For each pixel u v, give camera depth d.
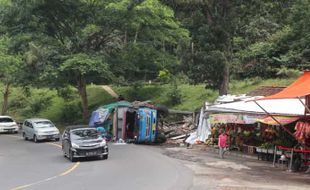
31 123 38.12
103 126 37.81
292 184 16.11
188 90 50.47
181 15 40.50
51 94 63.00
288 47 44.72
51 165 22.17
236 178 17.39
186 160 23.75
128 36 47.31
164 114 37.78
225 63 35.41
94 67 40.12
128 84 56.41
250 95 31.59
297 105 24.08
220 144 25.41
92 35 44.66
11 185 15.90
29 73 44.69
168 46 51.12
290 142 22.78
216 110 27.48
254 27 41.72
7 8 43.97
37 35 44.28
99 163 22.52
